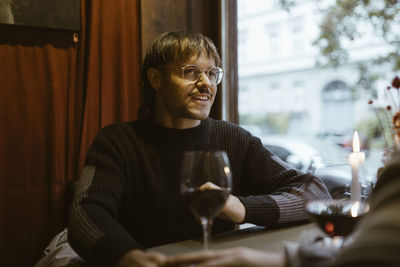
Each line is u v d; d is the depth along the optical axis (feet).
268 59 50.11
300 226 3.55
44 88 5.36
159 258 2.24
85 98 5.62
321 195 2.70
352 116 45.37
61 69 5.45
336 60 9.96
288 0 9.98
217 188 2.54
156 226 3.92
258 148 4.57
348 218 2.42
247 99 53.11
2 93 5.12
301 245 2.27
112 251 2.46
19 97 5.22
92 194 3.22
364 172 2.91
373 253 1.41
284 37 47.85
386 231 1.45
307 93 48.70
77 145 5.60
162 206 3.91
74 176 5.56
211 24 6.73
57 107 5.39
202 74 3.92
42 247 5.37
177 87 3.91
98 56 5.67
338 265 1.54
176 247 2.90
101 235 2.66
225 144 4.40
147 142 4.00
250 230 3.41
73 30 5.43
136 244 2.59
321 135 20.43
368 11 7.89
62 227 5.40
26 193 5.26
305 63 47.26
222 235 3.24
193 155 2.58
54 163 5.36
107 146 3.84
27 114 5.25
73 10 5.40
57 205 5.38
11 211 5.19
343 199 2.88
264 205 3.43
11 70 5.17
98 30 5.65
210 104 4.03
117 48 5.77
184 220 3.94
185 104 3.91
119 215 3.98
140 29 5.98
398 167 1.87
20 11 5.05
